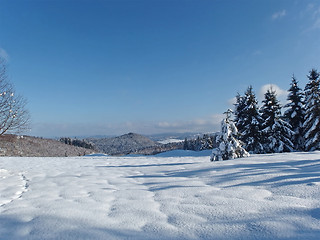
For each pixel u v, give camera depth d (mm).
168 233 1894
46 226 2133
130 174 6047
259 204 2475
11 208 2834
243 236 1771
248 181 3641
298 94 22266
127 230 1980
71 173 6645
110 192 3633
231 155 8867
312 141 18984
